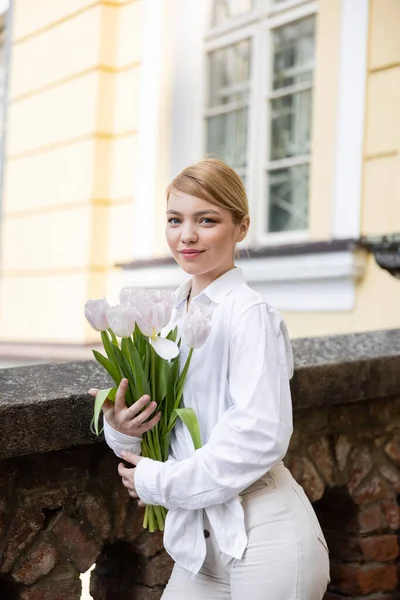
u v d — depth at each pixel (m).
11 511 1.81
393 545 2.55
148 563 2.07
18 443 1.68
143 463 1.58
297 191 4.57
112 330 1.58
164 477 1.52
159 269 4.95
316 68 4.32
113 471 1.98
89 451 1.92
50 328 5.66
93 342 5.42
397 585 2.57
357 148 4.08
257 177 4.73
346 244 3.95
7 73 6.26
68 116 5.61
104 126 5.41
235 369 1.53
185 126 5.12
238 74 4.98
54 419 1.73
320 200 4.28
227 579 1.61
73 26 5.61
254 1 4.86
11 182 6.15
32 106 5.97
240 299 1.59
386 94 3.96
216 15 5.11
